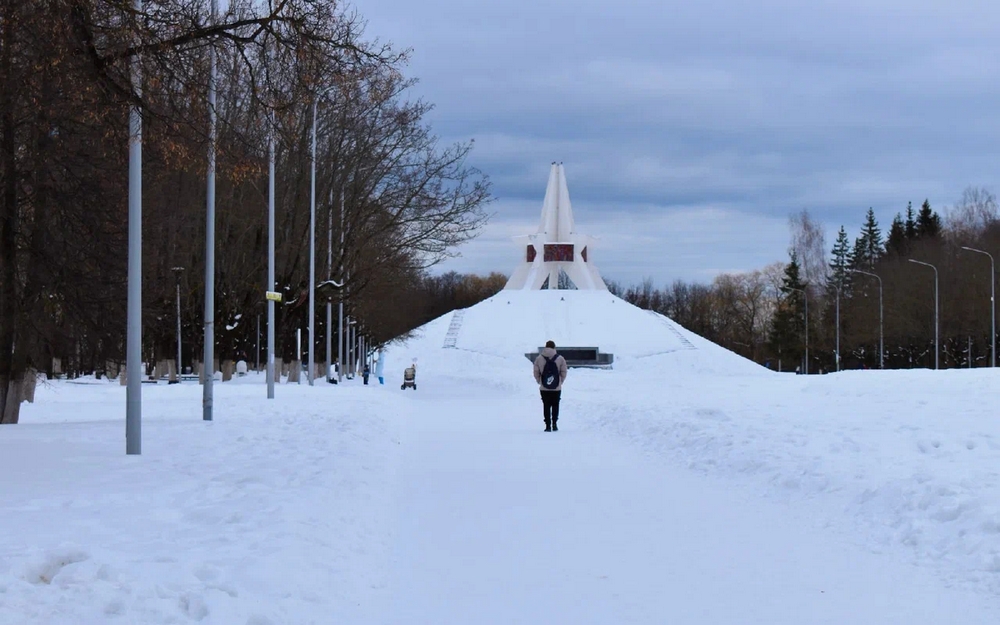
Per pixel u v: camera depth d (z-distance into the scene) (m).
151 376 69.69
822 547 9.65
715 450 16.56
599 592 8.06
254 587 7.30
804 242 110.56
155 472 13.23
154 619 6.25
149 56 15.19
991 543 8.74
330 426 21.38
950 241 99.31
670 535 10.37
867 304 95.00
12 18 14.30
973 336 87.31
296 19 15.88
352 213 44.53
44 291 21.94
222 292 48.69
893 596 7.77
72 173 20.70
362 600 7.70
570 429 24.47
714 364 85.12
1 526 9.07
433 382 69.88
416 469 16.22
